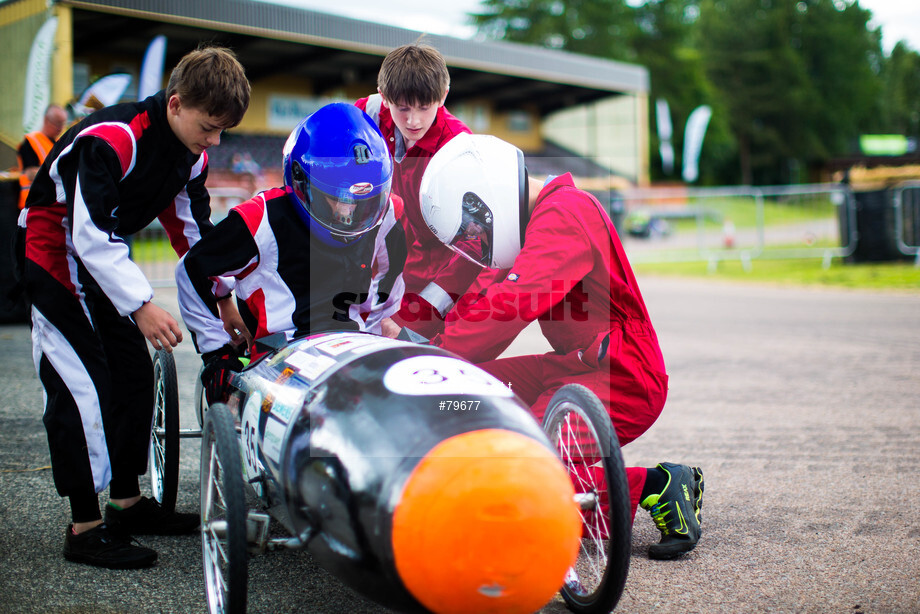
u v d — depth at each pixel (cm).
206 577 236
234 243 244
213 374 266
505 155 269
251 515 208
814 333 829
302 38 1925
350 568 187
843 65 6919
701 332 845
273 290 255
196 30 1911
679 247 2209
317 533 195
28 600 248
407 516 174
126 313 252
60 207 266
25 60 1098
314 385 212
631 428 266
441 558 172
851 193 1552
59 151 261
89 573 270
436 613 179
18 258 273
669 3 5762
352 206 243
